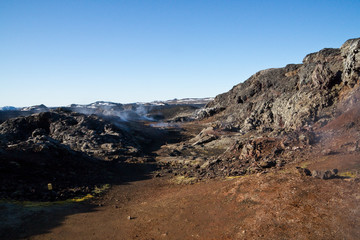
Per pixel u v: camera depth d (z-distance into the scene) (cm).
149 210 1357
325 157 1561
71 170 2294
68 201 1585
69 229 1137
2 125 4566
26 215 1244
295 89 6172
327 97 3781
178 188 1820
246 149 2386
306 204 952
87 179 2166
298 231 812
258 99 7606
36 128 4694
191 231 1005
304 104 4159
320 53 5988
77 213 1368
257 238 833
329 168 1275
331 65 4525
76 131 4412
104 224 1205
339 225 790
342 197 934
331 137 2078
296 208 943
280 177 1255
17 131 4444
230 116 8212
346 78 3722
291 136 2347
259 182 1270
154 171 2738
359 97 3081
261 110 6188
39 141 2553
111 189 1973
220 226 988
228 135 5297
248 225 929
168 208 1324
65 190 1772
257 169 1752
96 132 4594
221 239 893
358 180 1025
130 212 1379
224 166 2241
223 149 4200
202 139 5078
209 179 1880
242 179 1441
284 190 1102
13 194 1482
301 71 6056
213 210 1151
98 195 1786
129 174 2614
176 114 14000
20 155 2155
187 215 1169
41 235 1059
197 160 3098
